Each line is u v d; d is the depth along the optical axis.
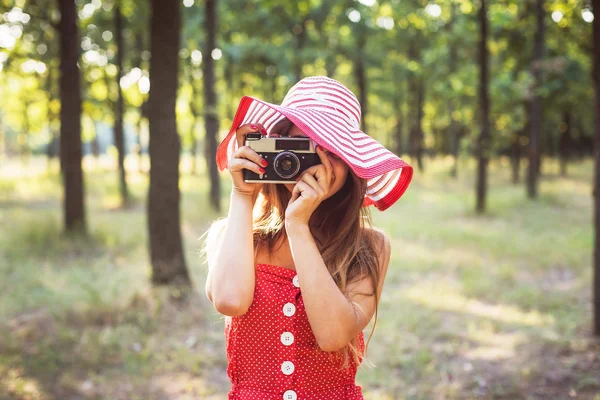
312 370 1.42
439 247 9.24
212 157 13.03
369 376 4.29
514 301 6.37
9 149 52.28
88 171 25.73
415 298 6.48
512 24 13.15
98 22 14.64
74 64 9.21
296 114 1.37
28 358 4.46
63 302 5.78
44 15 9.15
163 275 5.98
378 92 26.19
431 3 16.84
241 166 1.40
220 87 22.97
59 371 4.29
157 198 5.97
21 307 5.74
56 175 21.56
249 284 1.38
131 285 6.10
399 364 4.57
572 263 7.97
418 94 24.77
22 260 7.78
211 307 5.78
